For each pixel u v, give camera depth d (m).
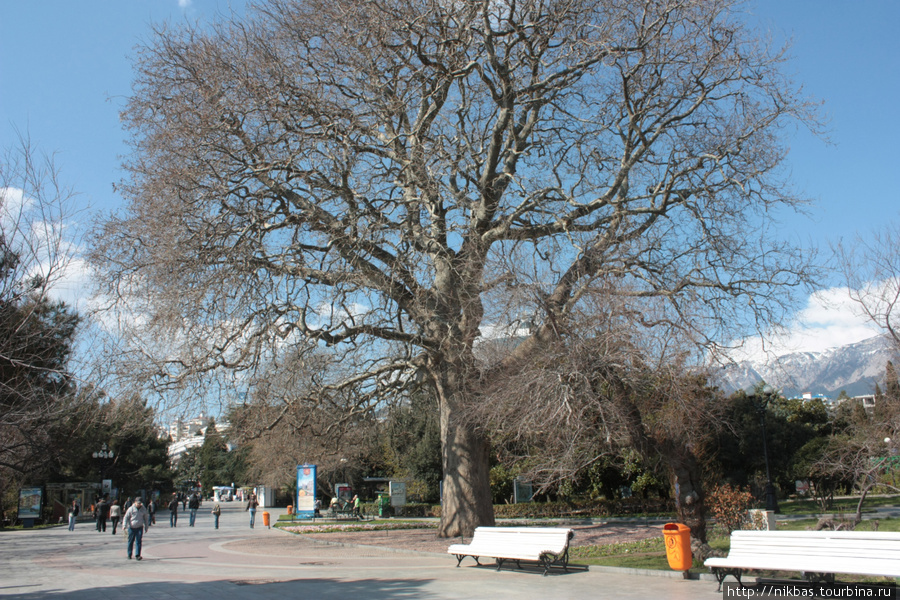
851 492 40.41
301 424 21.08
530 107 21.94
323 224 18.44
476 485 20.58
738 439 32.62
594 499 34.78
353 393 22.12
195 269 17.19
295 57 18.66
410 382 22.55
